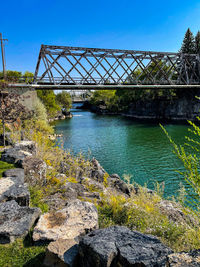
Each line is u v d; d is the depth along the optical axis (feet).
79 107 385.29
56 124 153.07
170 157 62.85
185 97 167.43
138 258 7.75
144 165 56.24
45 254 9.54
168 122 157.17
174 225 15.74
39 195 17.38
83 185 22.79
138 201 20.52
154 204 21.20
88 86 96.12
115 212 16.66
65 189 19.45
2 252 10.26
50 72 89.25
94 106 317.22
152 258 7.75
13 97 37.37
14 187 15.69
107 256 7.89
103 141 89.66
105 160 61.93
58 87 92.48
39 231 11.25
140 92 196.65
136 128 127.24
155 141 87.51
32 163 19.93
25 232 11.25
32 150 29.86
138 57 112.27
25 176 19.02
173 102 175.63
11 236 10.87
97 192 21.43
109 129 124.67
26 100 81.05
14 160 21.62
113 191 26.43
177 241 13.71
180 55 130.31
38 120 76.07
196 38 185.57
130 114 228.22
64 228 11.58
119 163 58.75
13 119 39.58
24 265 9.57
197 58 140.46
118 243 8.81
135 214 16.47
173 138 92.32
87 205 13.96
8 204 13.38
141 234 9.69
